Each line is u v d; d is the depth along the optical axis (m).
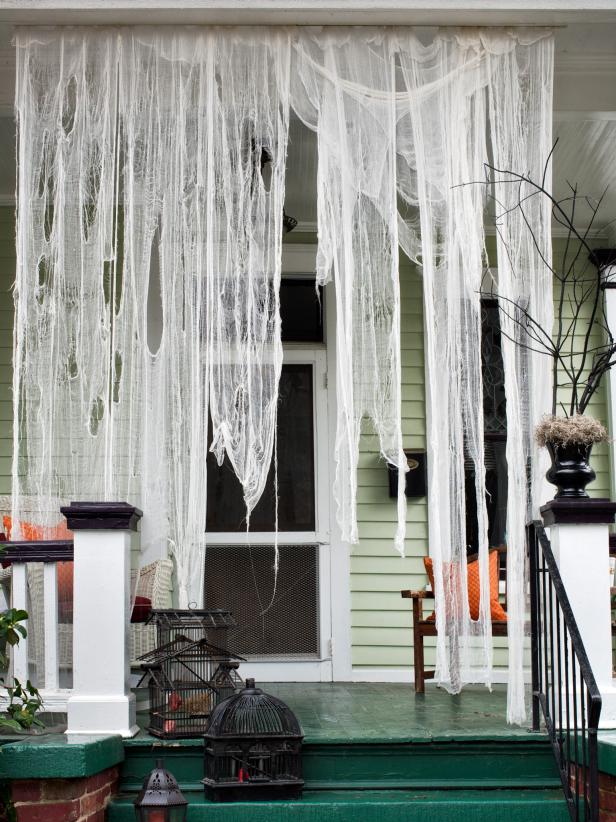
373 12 4.99
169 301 5.03
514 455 4.86
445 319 5.07
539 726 4.60
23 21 5.04
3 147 6.41
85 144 5.07
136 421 4.96
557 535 4.62
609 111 5.65
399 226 5.41
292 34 5.11
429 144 5.09
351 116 5.08
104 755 4.11
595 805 3.75
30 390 4.95
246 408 4.93
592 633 4.56
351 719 5.00
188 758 4.40
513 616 4.76
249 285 4.99
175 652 4.70
